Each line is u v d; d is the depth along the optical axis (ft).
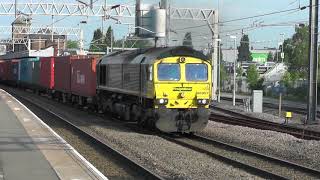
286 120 102.89
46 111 110.93
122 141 66.80
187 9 176.65
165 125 73.92
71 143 65.26
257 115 119.96
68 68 134.31
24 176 36.99
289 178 44.55
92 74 110.73
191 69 74.95
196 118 74.95
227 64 382.42
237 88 298.76
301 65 268.41
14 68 240.12
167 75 73.92
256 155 56.90
